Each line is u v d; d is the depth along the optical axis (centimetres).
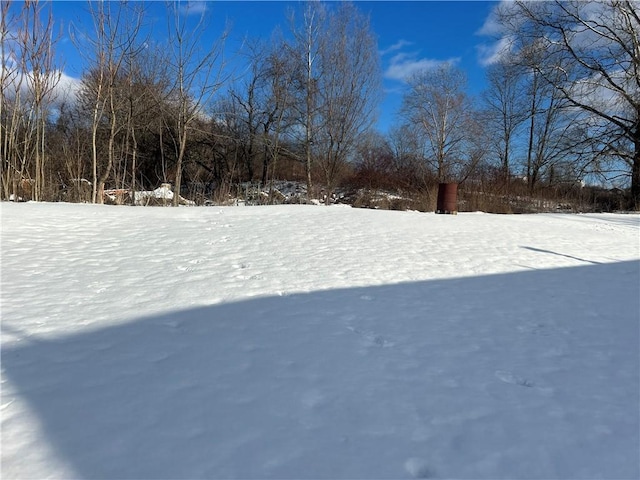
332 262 621
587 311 433
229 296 451
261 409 234
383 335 351
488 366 296
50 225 786
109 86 1489
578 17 2219
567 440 210
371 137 2627
